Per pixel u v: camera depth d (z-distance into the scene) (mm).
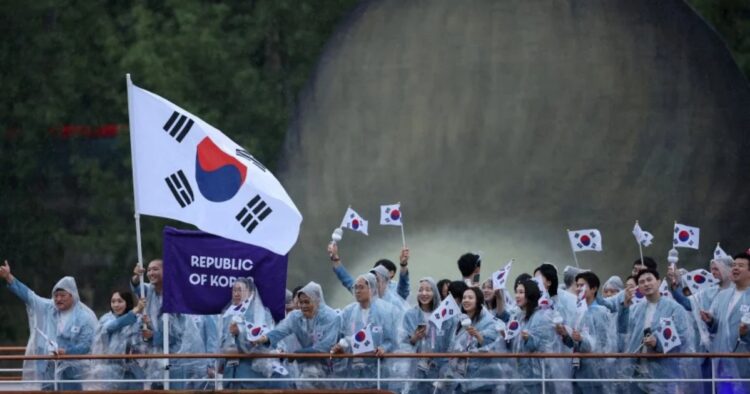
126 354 58938
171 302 57875
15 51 131625
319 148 104875
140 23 126812
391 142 101812
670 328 57625
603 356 56875
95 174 127875
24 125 130625
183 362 60500
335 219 101688
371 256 99125
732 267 59531
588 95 100188
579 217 97438
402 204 99688
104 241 126812
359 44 106312
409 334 59156
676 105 101188
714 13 133500
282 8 133500
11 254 131500
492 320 58719
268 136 128125
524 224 97125
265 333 58156
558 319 58188
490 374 58375
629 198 98312
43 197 131875
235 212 58781
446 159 99812
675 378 58531
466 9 103875
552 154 98750
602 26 102250
